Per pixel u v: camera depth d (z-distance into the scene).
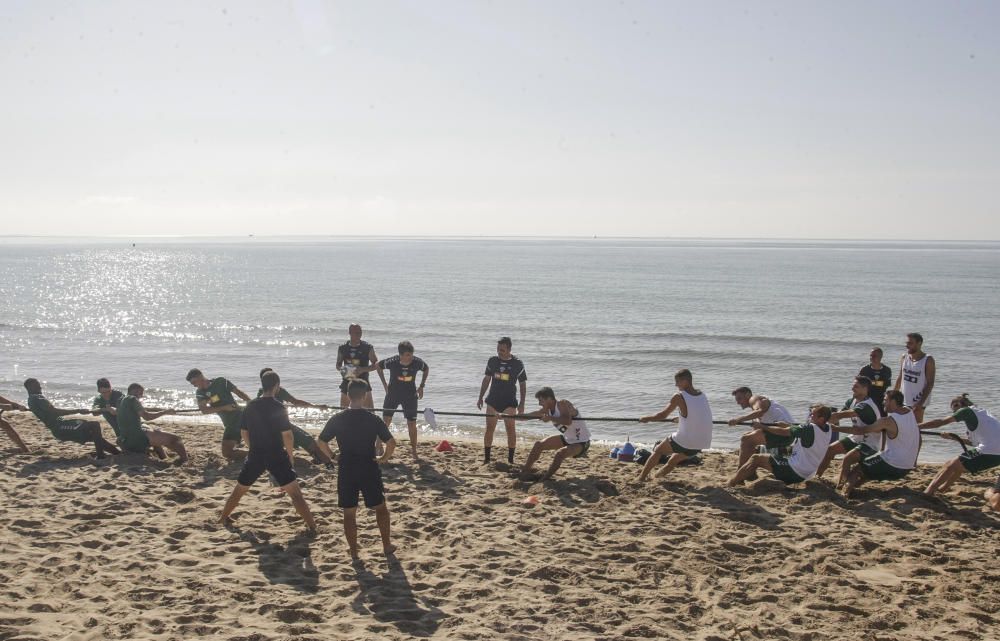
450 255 186.00
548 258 164.12
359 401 7.16
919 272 104.19
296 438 10.55
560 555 7.30
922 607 6.26
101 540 7.39
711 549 7.51
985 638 5.75
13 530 7.65
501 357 11.15
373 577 6.71
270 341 34.94
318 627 5.70
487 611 6.05
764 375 27.23
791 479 9.52
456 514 8.59
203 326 40.66
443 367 27.64
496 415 10.88
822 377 26.95
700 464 11.38
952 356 31.20
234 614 5.87
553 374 26.89
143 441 10.83
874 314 48.19
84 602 6.00
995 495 8.87
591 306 53.03
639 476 10.07
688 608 6.17
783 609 6.24
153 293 65.75
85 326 40.88
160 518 8.15
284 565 6.96
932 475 10.62
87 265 125.00
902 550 7.51
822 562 7.22
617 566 7.09
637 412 21.22
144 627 5.57
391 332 38.34
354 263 132.88
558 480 10.03
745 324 42.62
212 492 9.20
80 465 10.50
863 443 9.61
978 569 7.10
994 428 9.15
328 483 9.61
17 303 55.91
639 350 32.31
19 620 5.62
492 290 68.00
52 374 25.78
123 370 26.75
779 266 124.19
